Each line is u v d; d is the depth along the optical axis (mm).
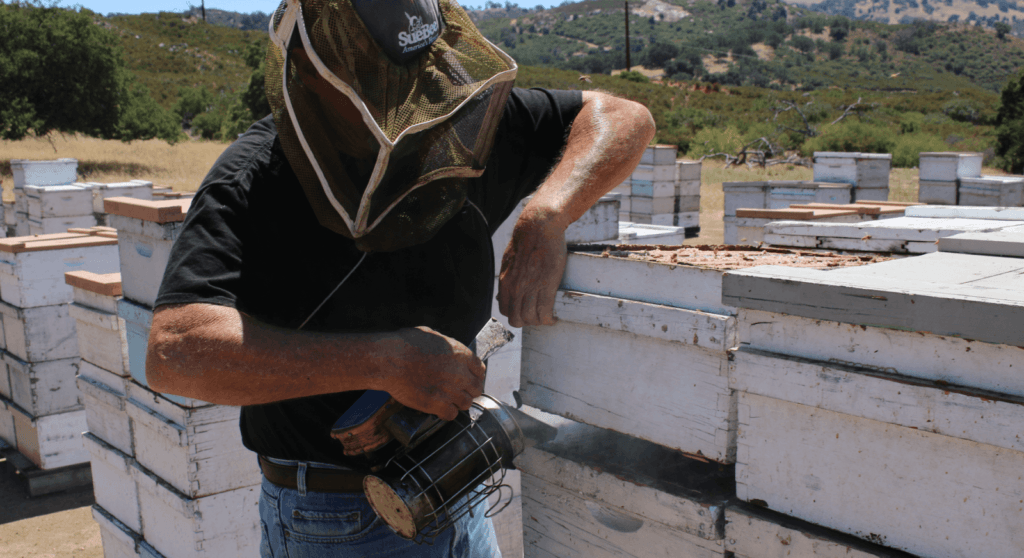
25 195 9344
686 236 13695
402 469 1397
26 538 4309
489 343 1656
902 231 2994
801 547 1447
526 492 2064
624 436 2004
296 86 1154
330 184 1174
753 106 45562
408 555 1552
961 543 1257
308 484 1511
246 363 1171
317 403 1476
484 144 1402
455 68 1221
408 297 1497
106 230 5516
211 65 84938
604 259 1814
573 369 1925
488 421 1522
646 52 156000
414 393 1271
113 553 3529
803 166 26984
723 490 1654
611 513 1984
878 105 43219
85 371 3584
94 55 26234
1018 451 1166
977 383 1197
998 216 3260
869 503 1365
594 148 1634
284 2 1170
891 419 1280
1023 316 1096
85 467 5047
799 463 1459
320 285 1399
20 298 4617
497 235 2824
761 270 1486
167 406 2861
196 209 1298
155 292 2895
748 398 1525
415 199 1279
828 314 1331
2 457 5527
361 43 1111
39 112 25797
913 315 1222
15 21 24609
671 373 1690
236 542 2932
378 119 1137
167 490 2916
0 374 5184
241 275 1270
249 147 1357
